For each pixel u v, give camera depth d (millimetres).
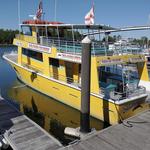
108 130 8852
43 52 15234
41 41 15586
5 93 17250
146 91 13281
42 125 11664
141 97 11359
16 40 18672
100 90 11453
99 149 7551
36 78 16172
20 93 17203
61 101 14266
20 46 18000
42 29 15953
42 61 15719
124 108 10727
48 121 12227
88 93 8836
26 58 17797
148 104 12023
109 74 14234
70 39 15023
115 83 12664
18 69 18531
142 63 13812
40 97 16297
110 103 10750
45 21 16938
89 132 9219
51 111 13672
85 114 8992
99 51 12250
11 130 9133
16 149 7859
